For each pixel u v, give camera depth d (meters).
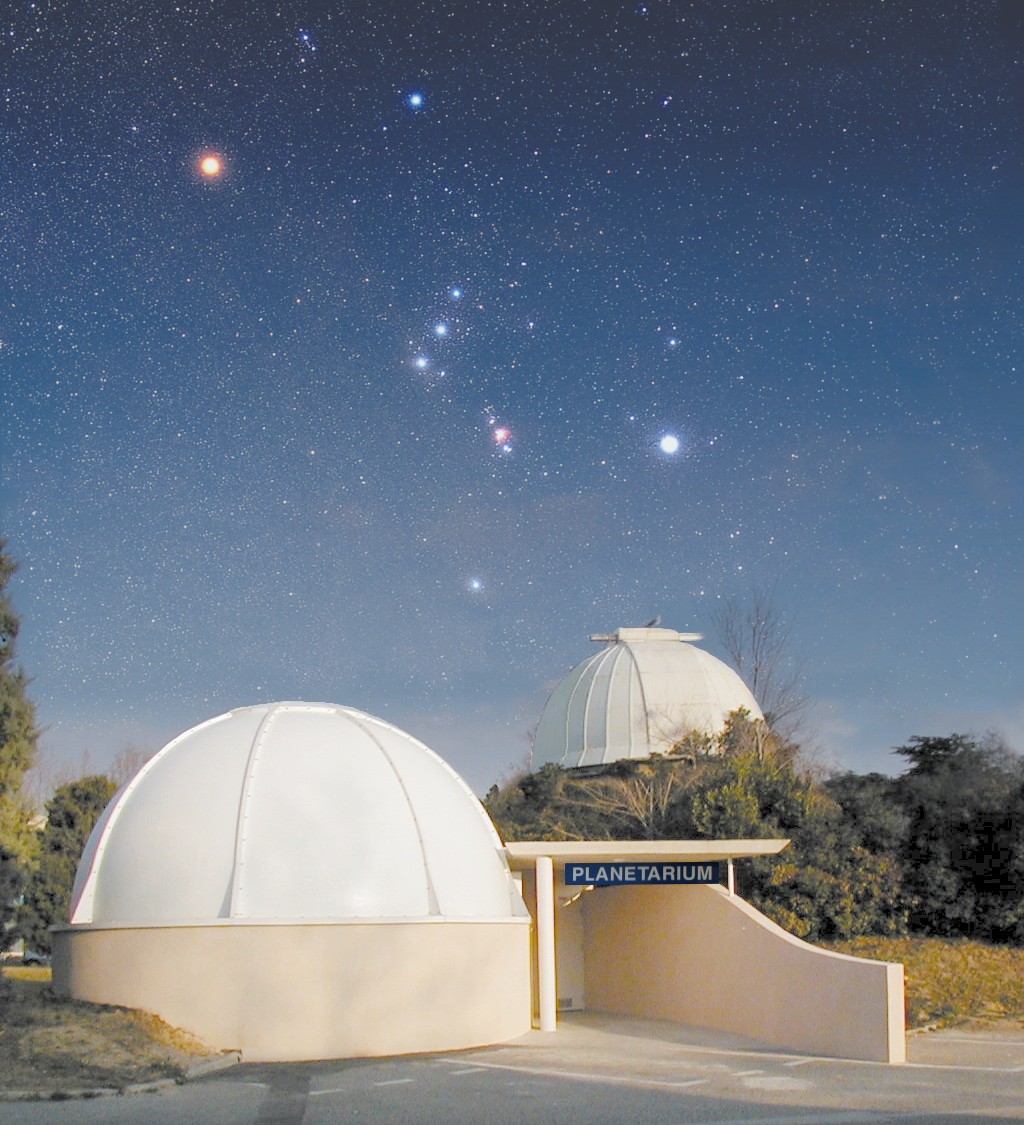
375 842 18.89
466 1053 17.88
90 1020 16.89
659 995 22.58
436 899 18.89
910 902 25.95
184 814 19.06
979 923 25.94
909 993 21.80
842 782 38.03
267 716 21.11
